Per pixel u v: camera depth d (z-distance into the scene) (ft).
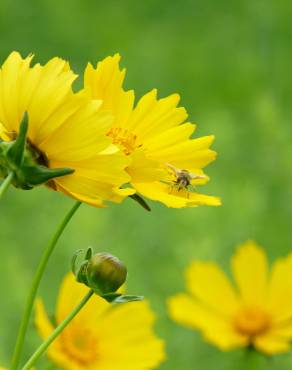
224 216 3.48
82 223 3.34
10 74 1.75
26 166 1.72
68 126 1.73
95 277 1.79
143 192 1.78
